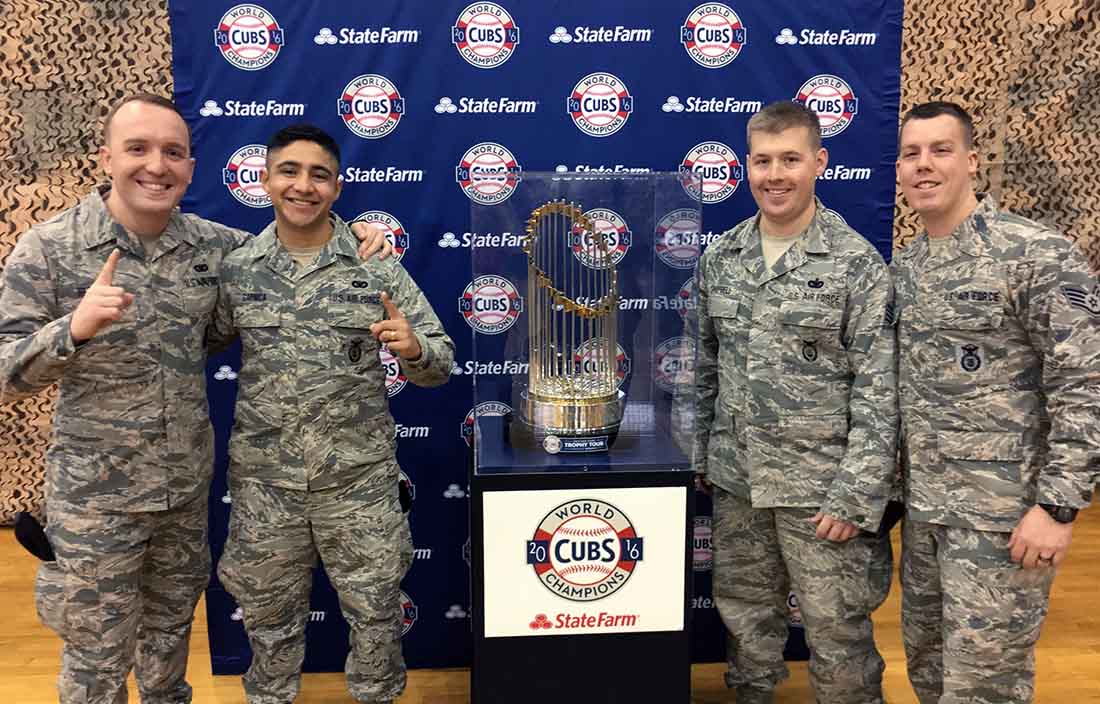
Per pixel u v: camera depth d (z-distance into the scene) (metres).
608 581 1.67
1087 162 3.48
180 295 1.75
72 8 3.13
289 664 1.97
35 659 2.39
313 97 2.21
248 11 2.17
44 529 1.75
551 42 2.24
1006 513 1.61
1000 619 1.63
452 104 2.24
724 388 1.93
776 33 2.26
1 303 1.64
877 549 1.88
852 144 2.31
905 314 1.74
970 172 1.65
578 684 1.69
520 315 1.76
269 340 1.81
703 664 2.47
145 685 1.92
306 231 1.81
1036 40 3.37
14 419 3.38
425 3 2.20
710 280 1.96
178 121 1.66
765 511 1.93
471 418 2.38
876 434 1.73
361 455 1.85
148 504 1.72
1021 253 1.58
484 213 1.72
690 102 2.27
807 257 1.81
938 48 3.33
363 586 1.88
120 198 1.69
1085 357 1.51
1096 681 2.27
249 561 1.85
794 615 2.46
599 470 1.63
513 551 1.64
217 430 2.31
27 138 3.20
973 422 1.64
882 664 1.92
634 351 1.79
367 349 1.85
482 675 1.68
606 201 1.72
